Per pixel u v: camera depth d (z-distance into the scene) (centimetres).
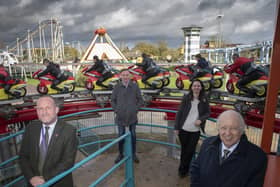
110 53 2528
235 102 535
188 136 328
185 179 375
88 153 538
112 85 671
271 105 250
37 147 194
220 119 168
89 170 436
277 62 239
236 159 158
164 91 689
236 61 515
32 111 559
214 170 166
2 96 526
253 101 479
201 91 311
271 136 254
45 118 188
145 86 674
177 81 683
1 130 507
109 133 714
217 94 617
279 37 233
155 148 565
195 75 632
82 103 634
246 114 489
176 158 469
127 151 264
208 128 749
